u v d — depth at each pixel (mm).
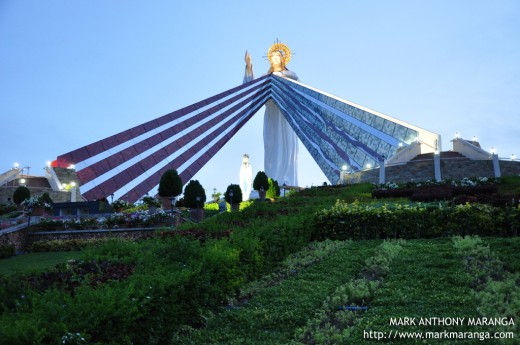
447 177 41281
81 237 26000
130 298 7371
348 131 61781
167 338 8156
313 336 8336
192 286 9008
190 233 14414
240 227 14891
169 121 61844
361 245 16109
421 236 17344
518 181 32469
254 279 12109
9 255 23703
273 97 80500
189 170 58500
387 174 43781
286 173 78312
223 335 8609
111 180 50969
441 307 8922
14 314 6535
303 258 14633
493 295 9141
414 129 51062
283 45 86812
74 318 6336
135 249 11531
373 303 9609
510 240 14102
